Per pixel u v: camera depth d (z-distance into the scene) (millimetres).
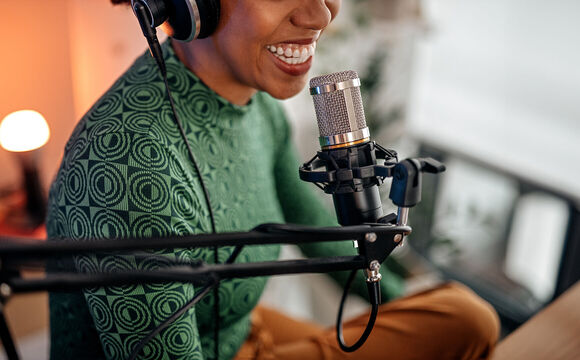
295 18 746
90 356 896
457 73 2221
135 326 725
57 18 1797
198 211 808
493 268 2258
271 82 806
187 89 841
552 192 2039
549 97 1947
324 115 630
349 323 1039
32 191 1734
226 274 530
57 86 1882
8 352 508
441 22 2164
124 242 462
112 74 1759
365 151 629
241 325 1025
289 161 1202
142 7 685
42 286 455
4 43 1732
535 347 956
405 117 2348
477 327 957
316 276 1984
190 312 769
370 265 577
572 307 1045
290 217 1243
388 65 2191
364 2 2057
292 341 1199
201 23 715
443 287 1057
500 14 1994
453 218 2162
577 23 1789
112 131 744
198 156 839
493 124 2162
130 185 719
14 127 1675
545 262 2143
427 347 957
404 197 565
